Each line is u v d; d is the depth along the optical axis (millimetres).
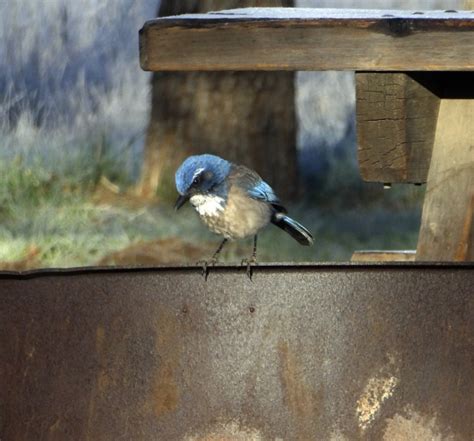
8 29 28969
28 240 20422
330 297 7645
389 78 10852
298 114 25734
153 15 30500
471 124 10719
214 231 12336
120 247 20312
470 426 7633
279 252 20297
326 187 24438
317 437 7652
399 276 7633
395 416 7645
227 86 24312
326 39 8766
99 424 7836
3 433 8047
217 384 7719
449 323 7641
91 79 28391
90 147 24547
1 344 8062
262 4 23781
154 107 24484
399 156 10938
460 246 10695
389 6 31875
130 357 7809
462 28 8641
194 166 11938
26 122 25016
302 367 7668
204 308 7719
